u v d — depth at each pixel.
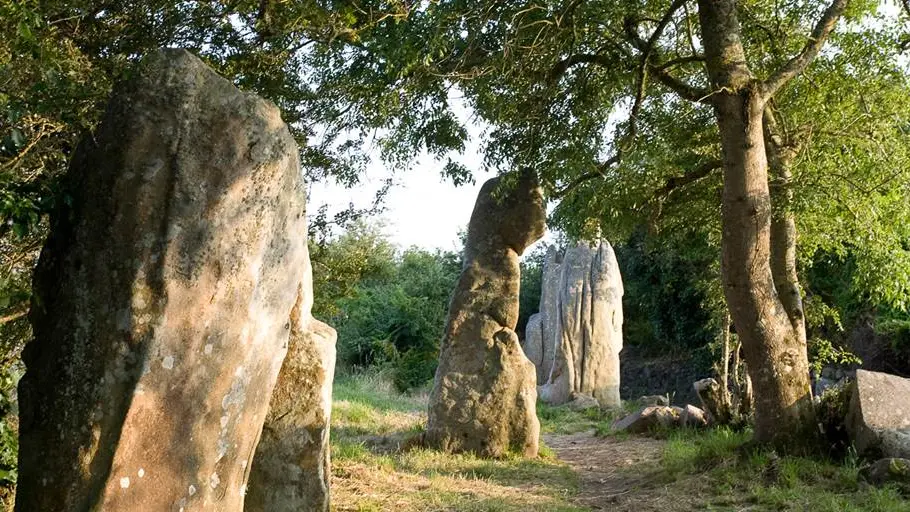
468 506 8.16
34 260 6.78
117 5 7.57
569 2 9.62
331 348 6.10
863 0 10.50
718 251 14.26
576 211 12.04
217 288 4.51
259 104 4.82
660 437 14.22
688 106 11.97
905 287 11.54
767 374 9.41
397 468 10.52
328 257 11.20
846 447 9.22
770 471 8.83
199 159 4.52
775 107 10.88
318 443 5.89
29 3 5.70
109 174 4.43
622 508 8.43
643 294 27.03
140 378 4.20
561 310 22.14
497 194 12.01
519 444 11.88
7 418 7.07
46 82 5.63
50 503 4.11
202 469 4.47
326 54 9.05
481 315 12.25
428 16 8.40
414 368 27.48
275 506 5.76
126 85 4.59
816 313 14.39
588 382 21.52
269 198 4.79
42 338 4.40
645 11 11.02
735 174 9.19
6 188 4.60
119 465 4.14
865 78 10.63
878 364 18.89
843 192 10.58
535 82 10.55
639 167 11.45
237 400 4.68
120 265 4.31
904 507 7.20
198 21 8.14
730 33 9.17
